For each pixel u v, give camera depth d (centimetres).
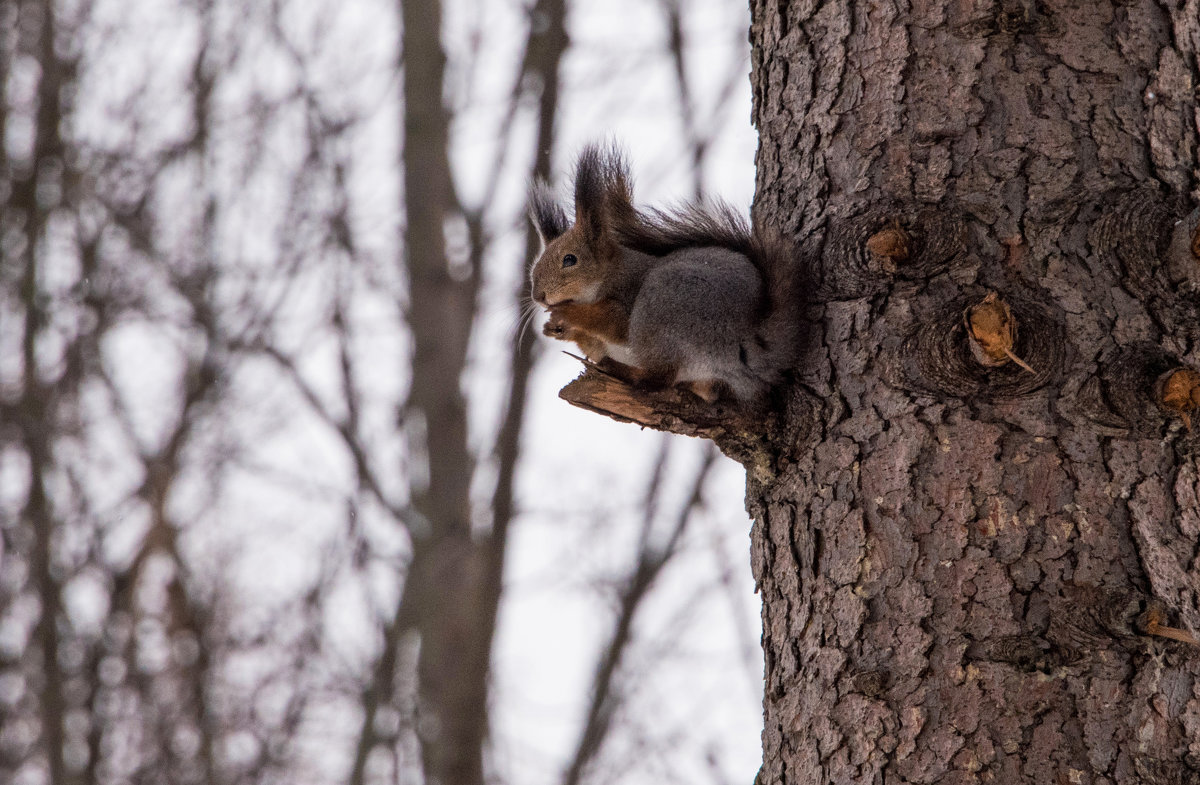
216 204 2345
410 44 2103
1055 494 557
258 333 2291
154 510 2425
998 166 595
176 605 2403
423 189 2062
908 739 557
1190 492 548
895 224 601
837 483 605
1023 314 572
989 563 559
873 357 603
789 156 672
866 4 646
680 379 674
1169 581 541
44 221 2373
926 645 562
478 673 1792
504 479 1842
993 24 608
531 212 1070
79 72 2391
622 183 928
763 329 646
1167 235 568
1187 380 548
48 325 2362
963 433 574
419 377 1988
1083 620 542
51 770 2178
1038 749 537
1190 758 527
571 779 1870
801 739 596
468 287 2048
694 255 729
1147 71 598
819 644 598
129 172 2367
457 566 1844
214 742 2278
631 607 1928
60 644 2273
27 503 2278
